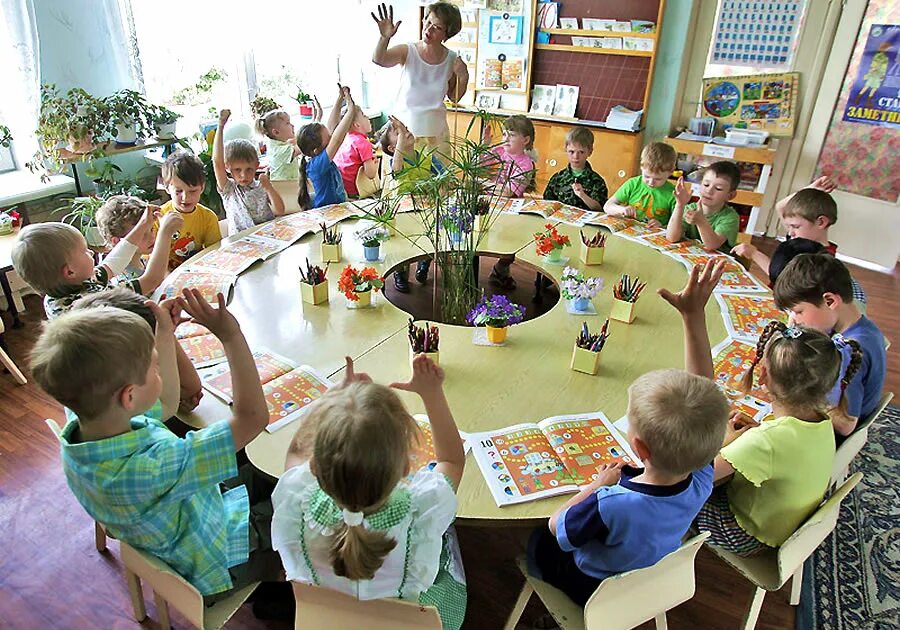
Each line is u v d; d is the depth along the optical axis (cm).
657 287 246
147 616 185
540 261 267
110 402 115
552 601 148
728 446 157
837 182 444
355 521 106
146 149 381
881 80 403
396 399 107
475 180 240
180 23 401
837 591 201
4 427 258
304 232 283
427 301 361
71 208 345
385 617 120
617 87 466
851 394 181
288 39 480
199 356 190
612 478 146
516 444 159
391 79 540
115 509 118
